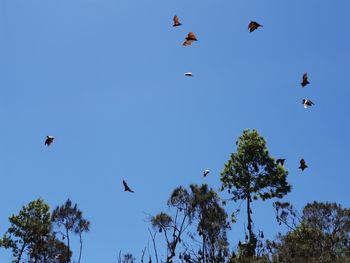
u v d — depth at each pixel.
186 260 26.08
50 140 12.51
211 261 26.05
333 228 32.50
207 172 21.33
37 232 40.44
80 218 42.38
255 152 37.97
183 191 30.81
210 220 27.98
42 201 42.94
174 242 29.58
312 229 30.70
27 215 41.72
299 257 26.33
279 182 36.91
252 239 27.09
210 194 30.02
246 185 37.34
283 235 27.78
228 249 26.22
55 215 41.97
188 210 30.11
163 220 30.36
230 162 38.72
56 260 40.00
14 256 39.72
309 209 33.69
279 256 26.31
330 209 32.97
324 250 28.92
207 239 26.89
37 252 39.72
